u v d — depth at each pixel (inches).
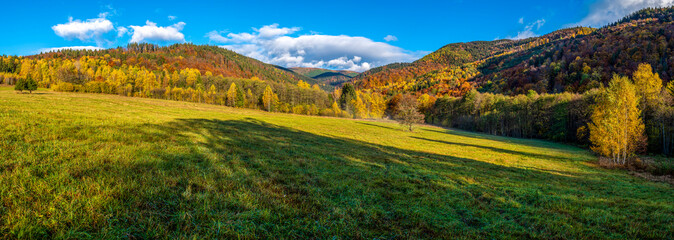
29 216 171.8
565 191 533.0
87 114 784.9
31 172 245.4
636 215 363.3
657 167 1083.9
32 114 612.7
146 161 346.9
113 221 182.5
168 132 658.2
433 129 3329.2
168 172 312.3
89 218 179.9
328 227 227.6
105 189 221.3
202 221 201.9
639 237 284.7
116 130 564.1
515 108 3412.9
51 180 230.5
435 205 342.0
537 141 2667.3
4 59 6190.9
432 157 975.6
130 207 203.8
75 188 218.7
